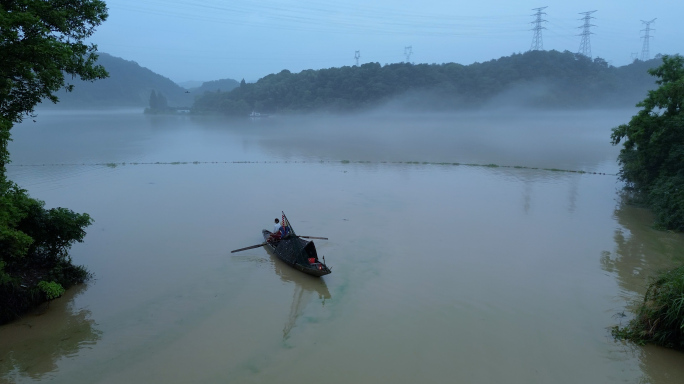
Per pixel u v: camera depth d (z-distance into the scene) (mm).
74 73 15844
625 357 11062
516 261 16906
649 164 24891
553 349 11406
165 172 35719
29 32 13141
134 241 19344
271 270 16562
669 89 23797
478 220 22047
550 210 23938
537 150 48312
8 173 34906
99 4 15641
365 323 12766
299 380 10352
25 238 12445
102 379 10492
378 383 10211
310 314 13352
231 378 10469
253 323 12898
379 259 17188
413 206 24656
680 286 11289
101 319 13109
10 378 10516
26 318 13125
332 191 28438
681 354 11094
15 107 14555
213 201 25984
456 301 13898
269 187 29734
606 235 19875
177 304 14000
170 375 10609
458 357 11133
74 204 25312
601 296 14133
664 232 20281
